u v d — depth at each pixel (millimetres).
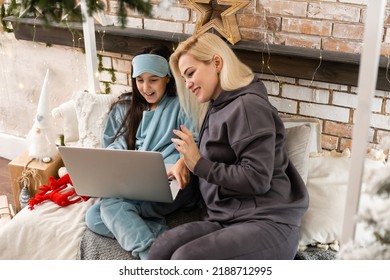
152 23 2529
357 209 1159
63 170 2447
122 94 2389
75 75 2834
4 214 2512
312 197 1979
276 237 1677
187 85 1857
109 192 2004
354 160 1141
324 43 2209
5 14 2791
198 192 2109
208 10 2318
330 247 1898
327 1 2137
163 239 1745
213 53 1805
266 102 1786
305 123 2137
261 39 2318
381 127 2240
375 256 1099
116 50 2600
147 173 1845
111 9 2586
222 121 1788
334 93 2271
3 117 3135
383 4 1038
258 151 1694
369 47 1069
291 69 2244
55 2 1346
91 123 2387
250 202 1768
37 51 2859
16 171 2477
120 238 1878
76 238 1924
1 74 3016
